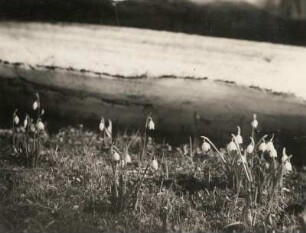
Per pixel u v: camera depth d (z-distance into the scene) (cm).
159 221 486
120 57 692
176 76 682
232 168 532
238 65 668
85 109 702
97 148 652
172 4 679
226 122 672
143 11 685
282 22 656
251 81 666
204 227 482
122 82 693
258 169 532
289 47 656
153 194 530
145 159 617
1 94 710
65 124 705
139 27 688
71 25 698
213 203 521
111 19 691
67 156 614
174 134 684
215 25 671
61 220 477
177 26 680
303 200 536
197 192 544
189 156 642
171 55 682
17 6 702
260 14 660
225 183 562
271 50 660
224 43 670
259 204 509
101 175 564
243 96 667
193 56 678
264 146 507
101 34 694
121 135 693
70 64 700
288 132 654
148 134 688
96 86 699
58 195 521
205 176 583
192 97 680
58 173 568
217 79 673
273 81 659
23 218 478
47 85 705
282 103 657
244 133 667
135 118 694
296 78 654
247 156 549
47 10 699
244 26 665
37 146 579
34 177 553
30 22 702
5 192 520
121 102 696
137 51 690
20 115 708
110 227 470
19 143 637
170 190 545
